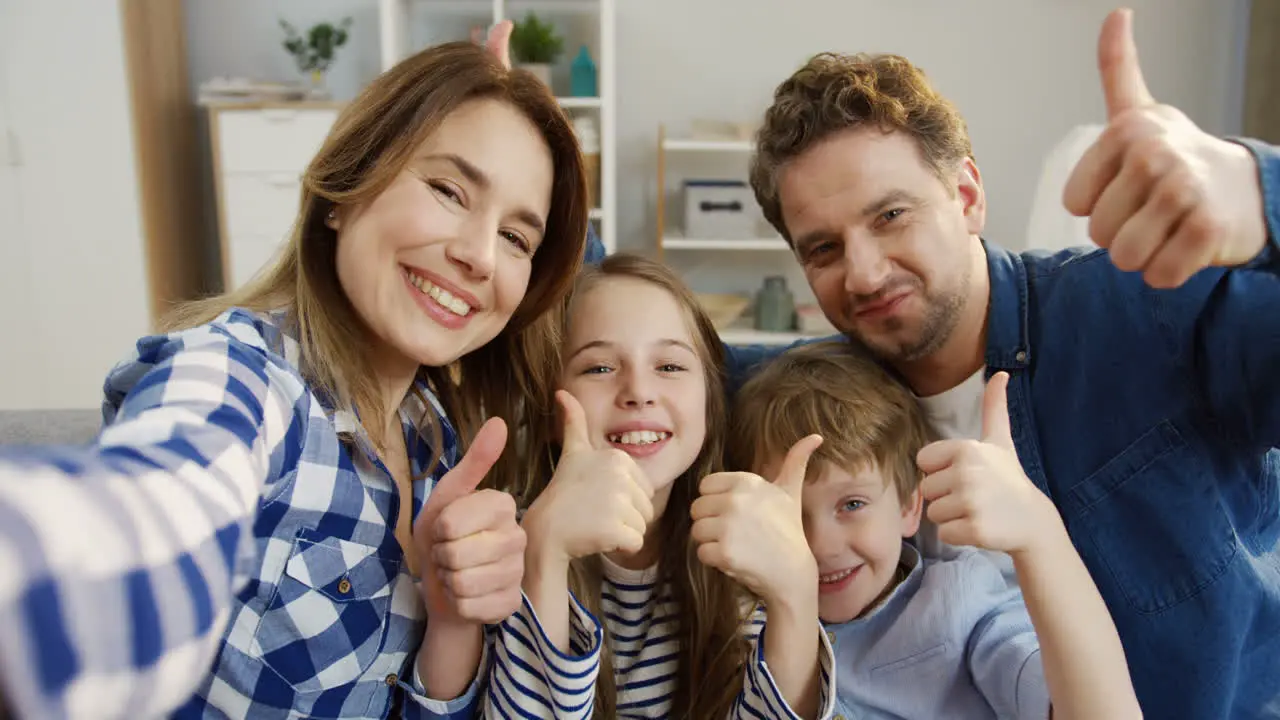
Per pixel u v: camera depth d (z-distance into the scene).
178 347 0.60
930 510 0.72
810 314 3.32
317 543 0.72
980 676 0.94
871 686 0.99
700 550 0.79
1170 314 0.94
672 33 3.52
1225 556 0.93
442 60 0.76
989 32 3.51
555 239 0.88
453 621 0.75
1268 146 0.63
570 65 3.52
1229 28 3.47
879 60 1.04
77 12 2.97
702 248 3.62
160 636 0.29
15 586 0.24
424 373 0.95
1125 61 0.63
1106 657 0.71
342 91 3.55
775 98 1.08
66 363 3.16
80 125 3.03
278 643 0.71
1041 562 0.71
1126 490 0.97
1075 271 1.03
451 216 0.74
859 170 0.97
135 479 0.33
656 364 0.95
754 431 1.03
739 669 0.93
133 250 3.12
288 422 0.66
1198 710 0.95
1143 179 0.59
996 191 3.60
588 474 0.79
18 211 3.06
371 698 0.77
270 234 3.24
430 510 0.70
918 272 0.98
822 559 0.99
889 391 1.04
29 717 0.24
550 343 0.97
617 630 0.96
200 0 3.46
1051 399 1.02
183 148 3.43
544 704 0.76
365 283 0.74
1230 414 0.91
